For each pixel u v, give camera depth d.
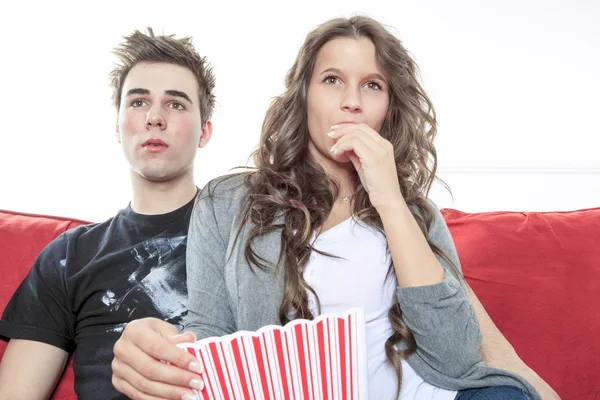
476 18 2.05
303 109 1.26
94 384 1.26
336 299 1.11
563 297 1.38
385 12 2.08
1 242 1.46
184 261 1.36
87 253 1.39
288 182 1.23
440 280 1.05
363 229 1.18
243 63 2.11
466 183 2.04
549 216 1.51
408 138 1.31
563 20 2.03
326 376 0.85
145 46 1.43
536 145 2.04
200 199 1.30
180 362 0.83
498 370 1.02
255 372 0.85
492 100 2.05
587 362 1.33
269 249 1.15
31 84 2.10
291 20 2.11
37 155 2.11
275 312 1.11
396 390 1.07
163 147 1.36
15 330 1.31
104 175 2.11
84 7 2.11
